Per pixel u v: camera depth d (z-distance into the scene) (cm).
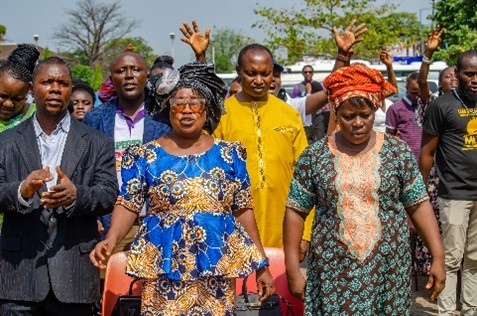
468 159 652
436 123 661
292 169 584
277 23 2953
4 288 457
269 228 570
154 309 410
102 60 7019
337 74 423
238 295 479
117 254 494
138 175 421
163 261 405
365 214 421
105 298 484
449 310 664
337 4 2920
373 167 423
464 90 650
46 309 463
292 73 2003
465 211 656
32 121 474
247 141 570
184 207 411
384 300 422
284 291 496
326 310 424
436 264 435
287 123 579
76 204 440
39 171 430
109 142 484
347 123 421
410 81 883
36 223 455
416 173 432
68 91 469
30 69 595
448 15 3067
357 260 419
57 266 454
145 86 616
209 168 420
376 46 2898
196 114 424
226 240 415
